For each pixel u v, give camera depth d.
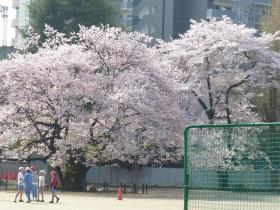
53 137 39.22
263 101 46.44
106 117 36.88
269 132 12.74
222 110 44.28
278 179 12.53
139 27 93.62
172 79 40.22
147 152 39.81
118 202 28.27
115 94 36.50
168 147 40.53
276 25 49.22
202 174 13.27
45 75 37.88
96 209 23.77
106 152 37.84
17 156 43.38
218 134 13.27
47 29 47.12
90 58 39.59
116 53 39.41
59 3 62.38
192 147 13.43
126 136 36.75
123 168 52.47
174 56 43.38
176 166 55.88
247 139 12.98
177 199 31.27
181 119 38.97
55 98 37.22
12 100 38.34
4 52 76.88
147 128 37.56
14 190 38.06
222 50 42.56
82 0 62.97
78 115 36.59
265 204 12.72
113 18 66.56
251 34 43.94
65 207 24.67
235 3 91.00
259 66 42.78
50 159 39.91
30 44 50.41
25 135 39.12
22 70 37.91
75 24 62.19
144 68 39.31
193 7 90.44
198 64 43.00
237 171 13.01
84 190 39.28
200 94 43.44
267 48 44.62
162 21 91.50
